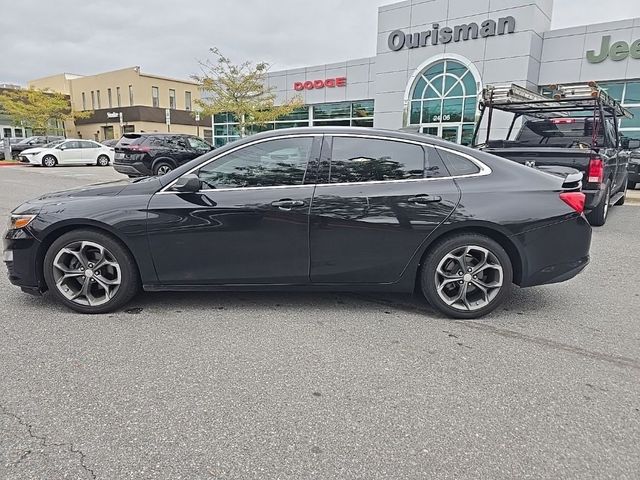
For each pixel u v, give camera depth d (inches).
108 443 88.9
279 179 148.8
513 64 630.5
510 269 148.8
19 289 173.8
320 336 137.2
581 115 350.0
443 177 149.0
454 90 685.9
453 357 125.1
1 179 618.5
